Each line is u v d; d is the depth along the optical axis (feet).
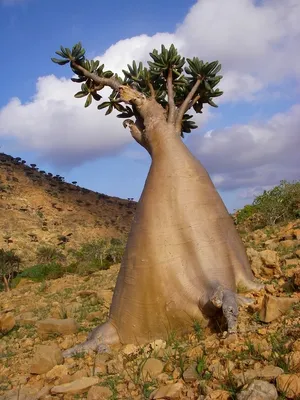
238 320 16.17
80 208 260.42
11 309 40.06
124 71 22.08
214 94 21.93
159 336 17.29
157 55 21.42
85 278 51.42
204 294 16.49
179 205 18.01
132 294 17.63
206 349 14.51
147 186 18.89
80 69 22.52
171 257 17.30
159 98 21.62
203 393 11.94
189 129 22.08
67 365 16.89
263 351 13.35
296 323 14.87
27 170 303.27
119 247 78.79
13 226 197.57
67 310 32.12
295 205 49.14
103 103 22.45
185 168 18.76
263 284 19.02
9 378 17.84
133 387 13.39
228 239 18.43
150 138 19.99
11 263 91.91
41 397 14.07
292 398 10.78
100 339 18.26
